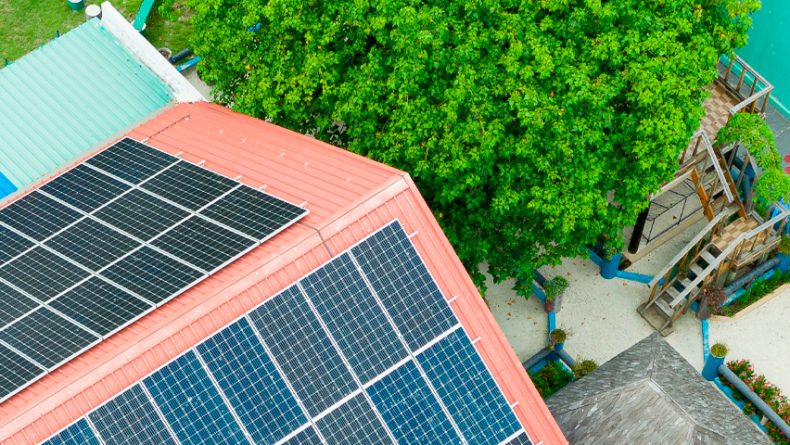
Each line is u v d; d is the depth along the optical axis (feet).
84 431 92.48
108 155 120.47
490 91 118.42
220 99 138.41
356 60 127.03
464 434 97.19
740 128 139.44
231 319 96.07
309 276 97.55
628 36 119.03
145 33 190.19
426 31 115.75
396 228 99.91
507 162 121.39
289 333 96.37
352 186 105.81
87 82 139.54
